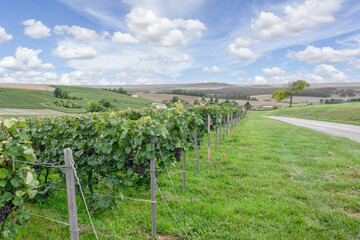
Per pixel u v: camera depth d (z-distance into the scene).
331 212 4.73
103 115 4.87
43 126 6.32
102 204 4.26
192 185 6.19
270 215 4.59
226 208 4.81
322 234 3.96
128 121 4.12
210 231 4.00
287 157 9.42
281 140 14.09
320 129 20.92
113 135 4.28
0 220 2.90
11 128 3.18
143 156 4.22
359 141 13.87
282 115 51.91
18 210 3.21
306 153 10.23
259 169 7.70
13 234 3.11
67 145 5.44
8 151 2.92
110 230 3.98
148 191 5.79
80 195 4.86
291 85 91.31
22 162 2.97
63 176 5.32
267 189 5.96
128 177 4.43
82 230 3.91
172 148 5.29
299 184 6.38
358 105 38.00
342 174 7.27
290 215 4.60
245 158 9.12
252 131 18.97
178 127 5.62
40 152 6.30
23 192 2.95
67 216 4.48
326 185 6.32
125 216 4.48
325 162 8.53
